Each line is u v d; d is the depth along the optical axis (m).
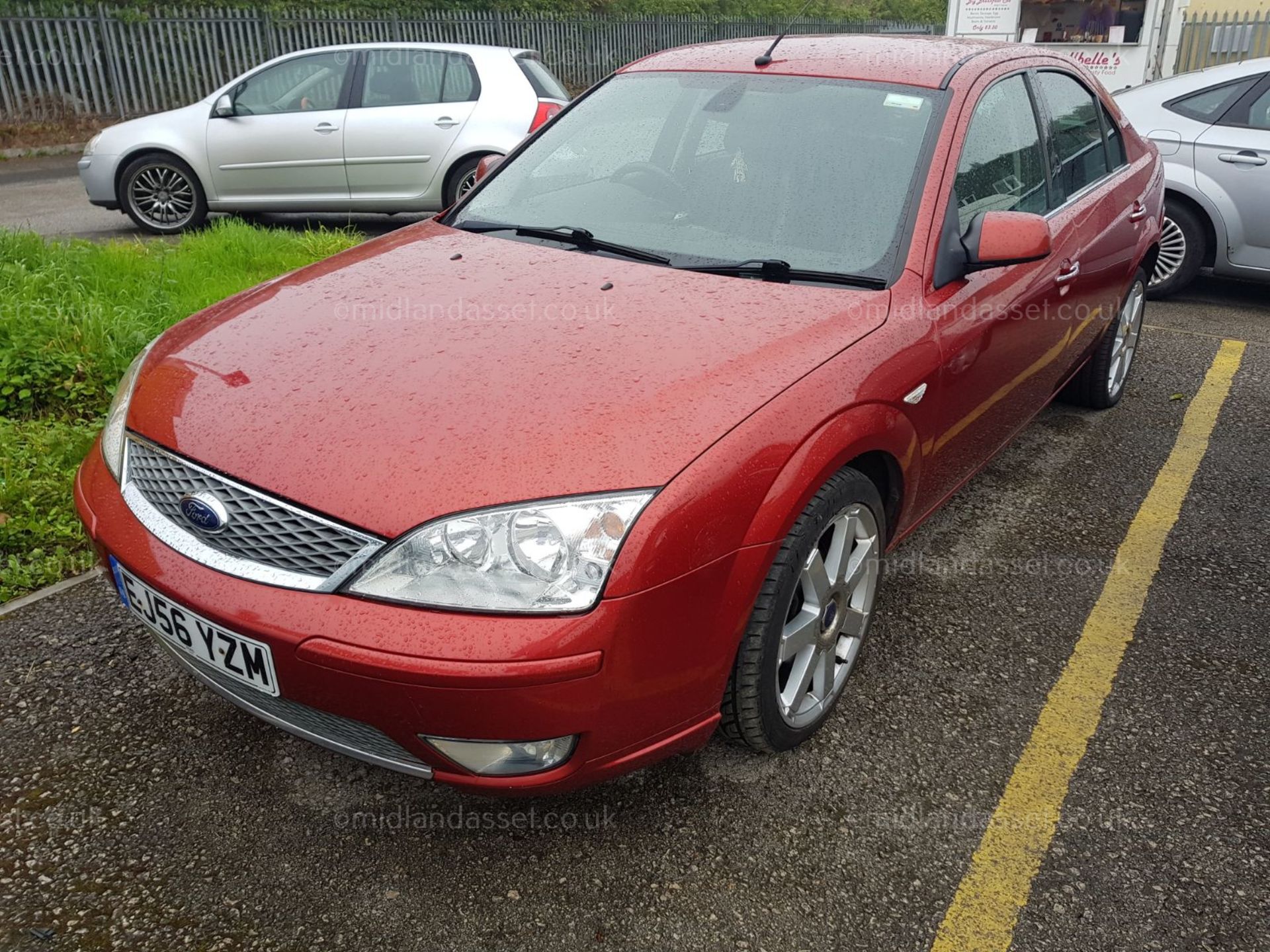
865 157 2.91
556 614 1.84
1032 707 2.74
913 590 3.30
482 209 3.24
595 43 19.62
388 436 1.99
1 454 3.70
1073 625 3.13
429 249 2.96
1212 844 2.28
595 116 3.38
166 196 8.09
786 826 2.29
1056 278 3.41
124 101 14.89
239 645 1.93
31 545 3.29
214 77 15.52
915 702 2.74
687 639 2.00
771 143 3.00
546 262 2.77
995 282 3.00
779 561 2.17
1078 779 2.47
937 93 3.05
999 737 2.61
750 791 2.39
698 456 1.98
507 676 1.79
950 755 2.54
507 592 1.83
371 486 1.91
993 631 3.08
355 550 1.88
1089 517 3.83
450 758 1.91
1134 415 4.88
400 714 1.85
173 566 2.02
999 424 3.38
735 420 2.07
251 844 2.20
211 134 7.95
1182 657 2.97
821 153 2.94
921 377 2.55
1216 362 5.62
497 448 1.94
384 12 17.84
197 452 2.08
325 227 8.62
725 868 2.17
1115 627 3.12
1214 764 2.54
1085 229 3.74
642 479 1.92
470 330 2.36
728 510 2.00
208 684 2.20
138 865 2.13
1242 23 16.48
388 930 2.00
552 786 1.96
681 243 2.82
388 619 1.83
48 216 9.12
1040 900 2.12
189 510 2.03
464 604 1.83
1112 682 2.85
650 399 2.07
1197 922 2.08
